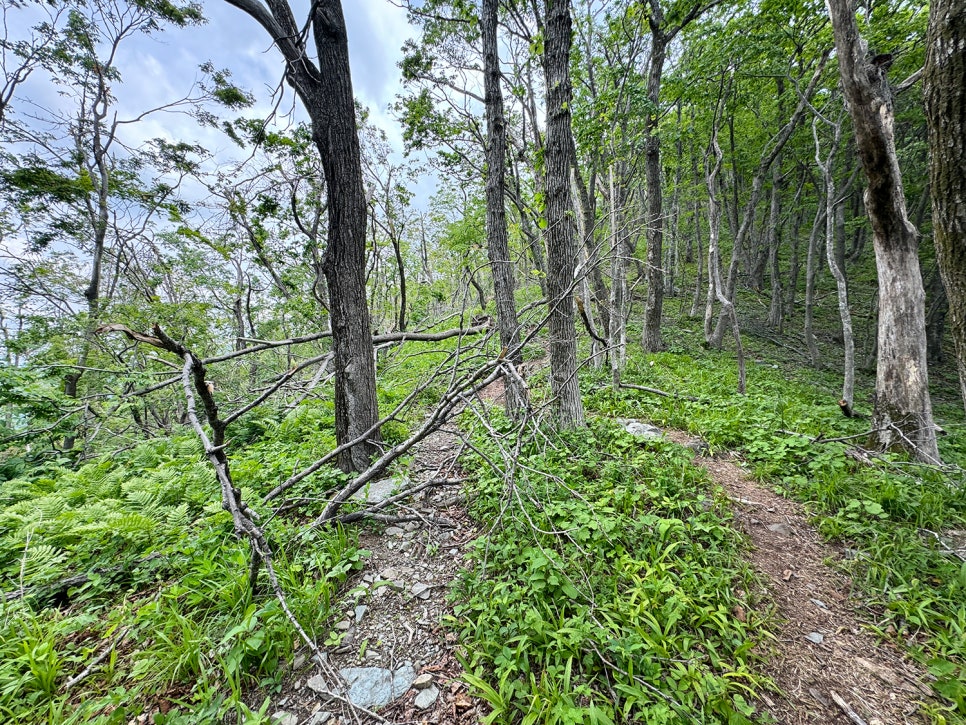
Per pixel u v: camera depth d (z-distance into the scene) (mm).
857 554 3117
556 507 3205
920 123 12000
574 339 5055
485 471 4156
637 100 7746
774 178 15422
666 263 20141
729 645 2322
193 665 2189
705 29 9656
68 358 9414
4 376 5652
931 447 4844
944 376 12945
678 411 6426
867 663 2336
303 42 4047
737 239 12656
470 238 12648
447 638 2439
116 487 4383
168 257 12898
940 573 2836
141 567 3051
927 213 13430
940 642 2365
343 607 2717
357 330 4488
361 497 4043
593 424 5477
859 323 16484
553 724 1770
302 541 3168
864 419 6355
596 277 10359
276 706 2072
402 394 7875
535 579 2500
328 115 4184
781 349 13859
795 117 10906
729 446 5219
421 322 13570
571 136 4816
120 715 1948
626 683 1998
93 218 12109
